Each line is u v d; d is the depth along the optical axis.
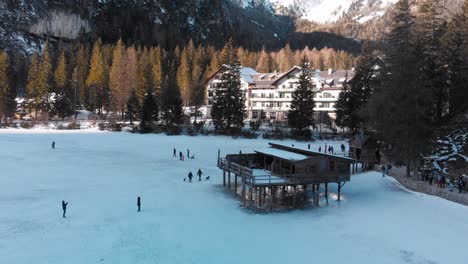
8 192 38.62
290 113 88.69
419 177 46.38
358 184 45.38
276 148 46.75
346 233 29.58
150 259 24.25
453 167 44.69
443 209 35.22
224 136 88.50
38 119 102.38
